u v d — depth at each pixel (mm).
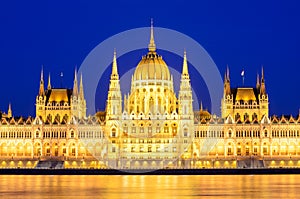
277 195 174125
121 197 168625
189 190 190125
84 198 166500
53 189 194500
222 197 168750
